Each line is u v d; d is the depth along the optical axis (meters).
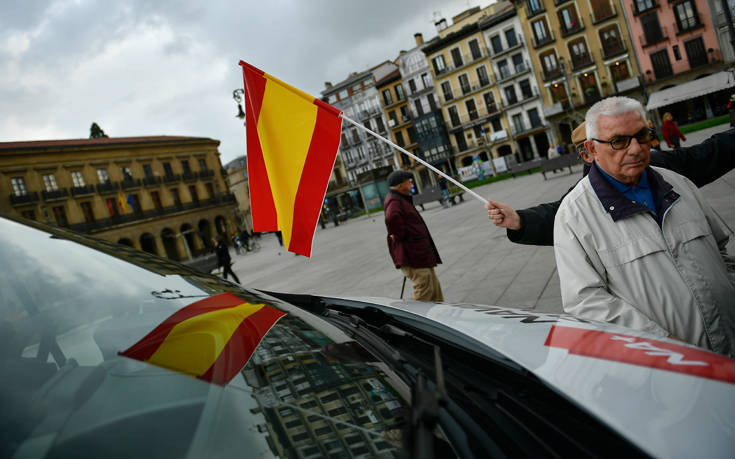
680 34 34.25
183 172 51.25
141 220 46.28
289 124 2.28
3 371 0.75
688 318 1.33
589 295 1.40
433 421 0.67
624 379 0.78
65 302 0.95
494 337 1.09
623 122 1.28
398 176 3.46
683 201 1.38
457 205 16.64
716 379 0.73
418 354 1.10
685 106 35.69
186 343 0.88
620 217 1.37
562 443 0.70
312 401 0.79
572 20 38.44
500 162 36.69
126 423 0.66
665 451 0.61
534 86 41.84
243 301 1.18
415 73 49.72
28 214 39.97
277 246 24.73
